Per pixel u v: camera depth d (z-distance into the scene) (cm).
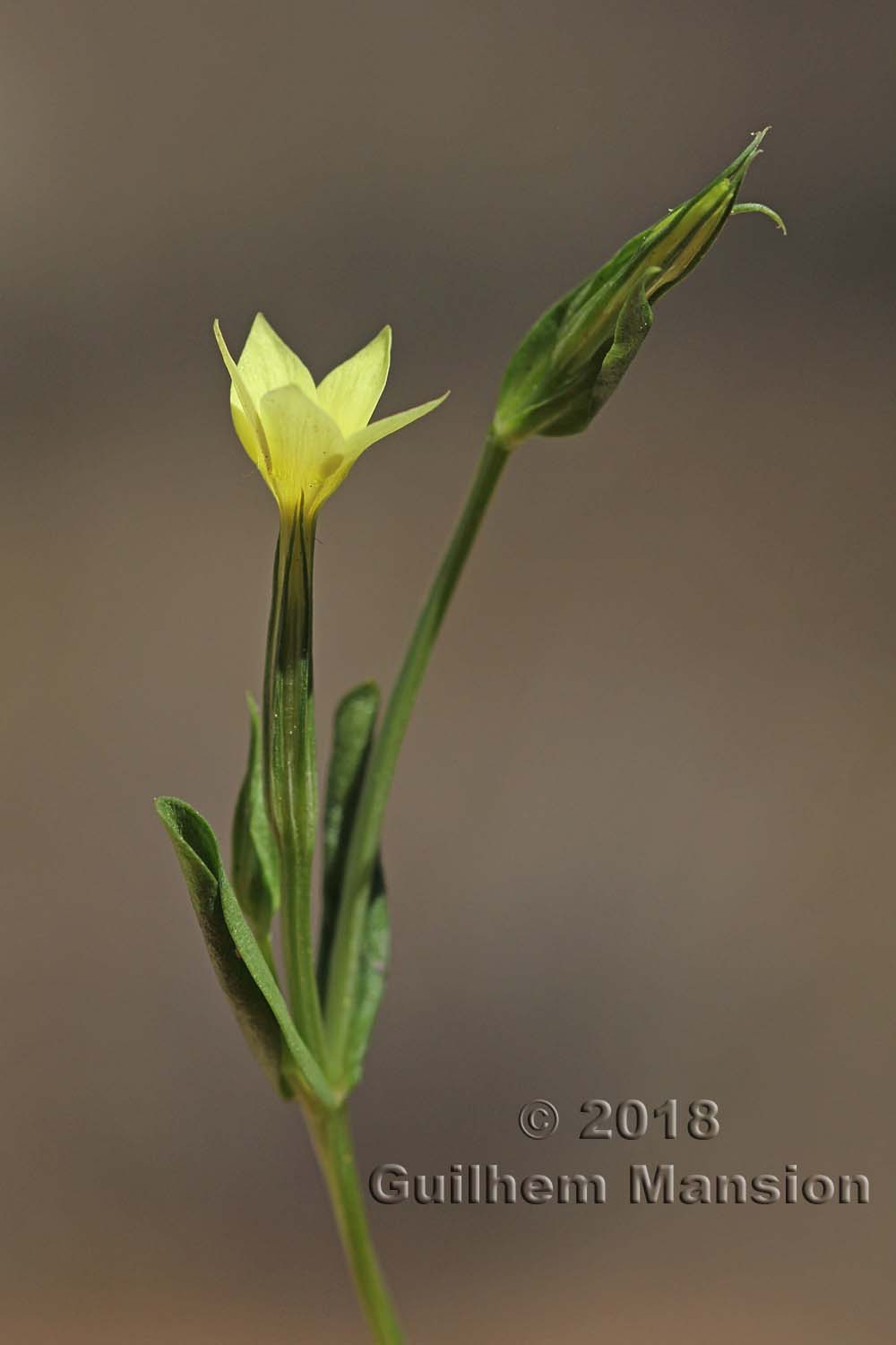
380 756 14
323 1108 14
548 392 14
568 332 14
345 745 15
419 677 14
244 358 14
